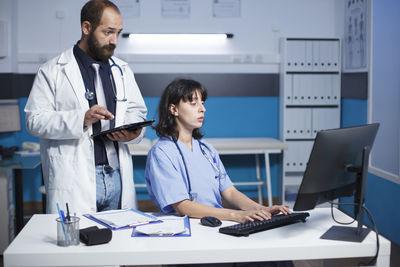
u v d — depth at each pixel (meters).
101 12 1.95
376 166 3.52
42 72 2.09
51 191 2.03
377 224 3.51
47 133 1.97
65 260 1.42
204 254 1.44
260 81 4.50
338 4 4.33
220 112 4.52
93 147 2.01
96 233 1.47
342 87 4.25
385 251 1.53
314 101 4.29
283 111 4.30
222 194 2.02
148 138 4.45
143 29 4.36
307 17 4.45
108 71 2.14
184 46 4.41
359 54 3.80
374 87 3.51
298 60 4.24
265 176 4.59
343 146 1.53
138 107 2.26
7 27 4.04
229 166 4.59
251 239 1.53
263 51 4.46
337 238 1.55
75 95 2.04
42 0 4.24
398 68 3.10
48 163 2.06
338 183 1.59
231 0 4.39
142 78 4.41
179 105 1.84
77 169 2.00
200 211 1.76
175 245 1.47
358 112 3.89
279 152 4.13
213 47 4.43
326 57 4.23
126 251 1.43
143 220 1.70
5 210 3.03
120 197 2.12
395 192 3.21
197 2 4.37
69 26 4.28
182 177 1.85
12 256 1.41
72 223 1.47
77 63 2.08
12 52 4.11
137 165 4.48
